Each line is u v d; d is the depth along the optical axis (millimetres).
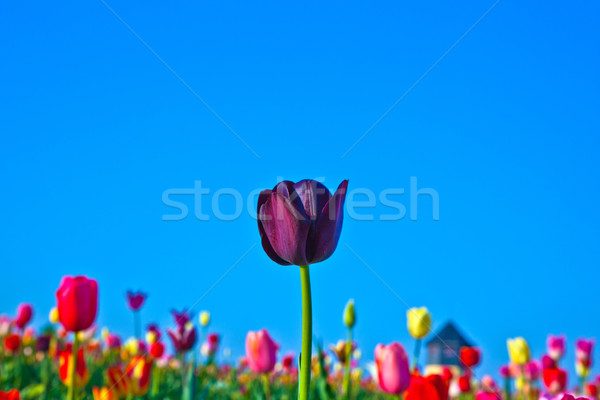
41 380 5625
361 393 6133
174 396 5391
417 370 4395
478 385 6902
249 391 6016
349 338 4422
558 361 6781
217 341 7523
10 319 9047
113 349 9234
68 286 2939
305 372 1771
